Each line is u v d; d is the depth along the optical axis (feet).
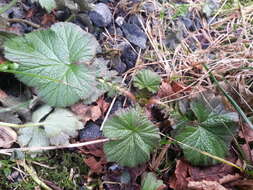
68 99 0.63
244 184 0.61
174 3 0.88
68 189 0.61
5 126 0.61
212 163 0.63
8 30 0.68
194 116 0.67
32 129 0.62
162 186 0.59
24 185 0.59
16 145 0.62
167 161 0.65
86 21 0.75
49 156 0.63
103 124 0.64
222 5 0.91
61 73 0.64
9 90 0.66
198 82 0.75
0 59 0.65
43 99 0.63
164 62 0.78
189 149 0.63
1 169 0.60
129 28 0.80
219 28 0.88
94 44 0.68
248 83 0.76
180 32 0.81
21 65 0.63
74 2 0.73
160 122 0.68
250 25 0.87
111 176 0.62
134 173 0.62
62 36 0.67
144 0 0.85
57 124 0.62
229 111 0.65
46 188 0.60
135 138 0.61
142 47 0.78
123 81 0.72
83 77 0.64
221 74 0.76
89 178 0.62
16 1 0.68
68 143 0.62
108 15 0.78
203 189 0.59
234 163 0.65
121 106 0.70
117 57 0.74
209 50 0.81
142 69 0.74
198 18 0.88
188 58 0.79
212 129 0.64
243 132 0.68
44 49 0.65
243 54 0.80
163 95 0.71
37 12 0.76
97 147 0.64
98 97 0.68
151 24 0.83
